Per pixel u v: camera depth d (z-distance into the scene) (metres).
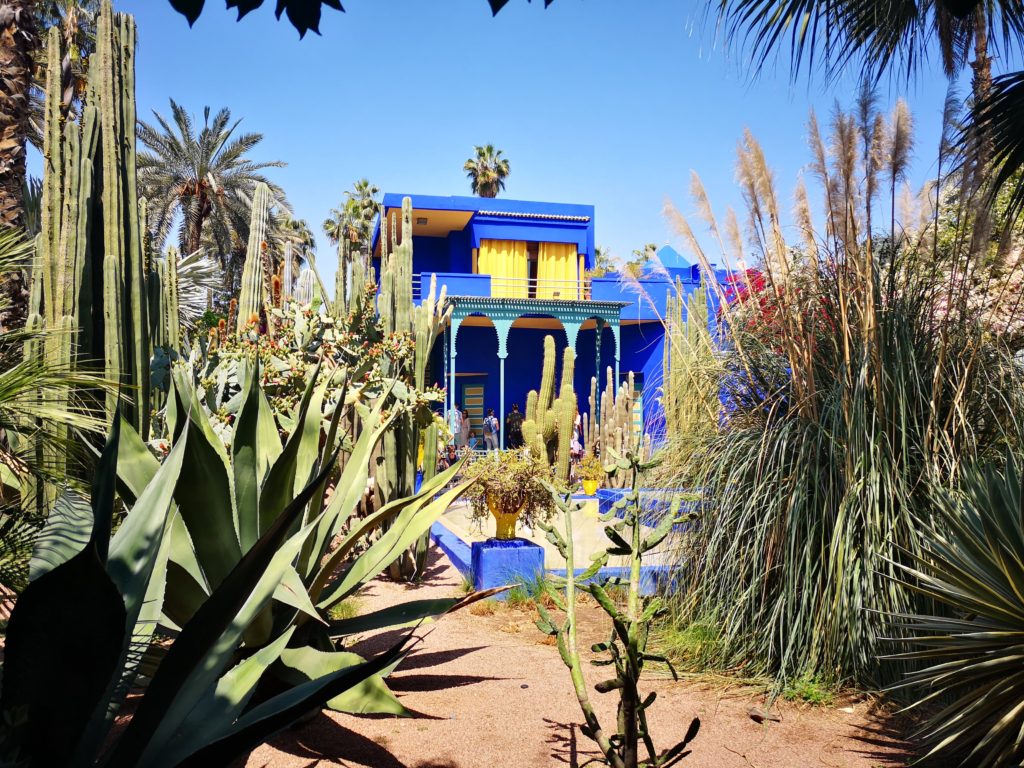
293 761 3.34
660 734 3.69
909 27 4.89
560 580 2.29
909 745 3.56
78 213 4.99
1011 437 4.37
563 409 15.48
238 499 3.86
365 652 5.00
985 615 3.19
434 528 10.59
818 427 4.59
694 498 2.12
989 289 4.86
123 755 1.91
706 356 5.72
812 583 4.43
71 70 6.91
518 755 3.41
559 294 23.03
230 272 34.88
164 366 6.39
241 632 2.39
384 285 7.81
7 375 2.91
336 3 1.97
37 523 2.89
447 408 21.42
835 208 4.78
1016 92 4.37
